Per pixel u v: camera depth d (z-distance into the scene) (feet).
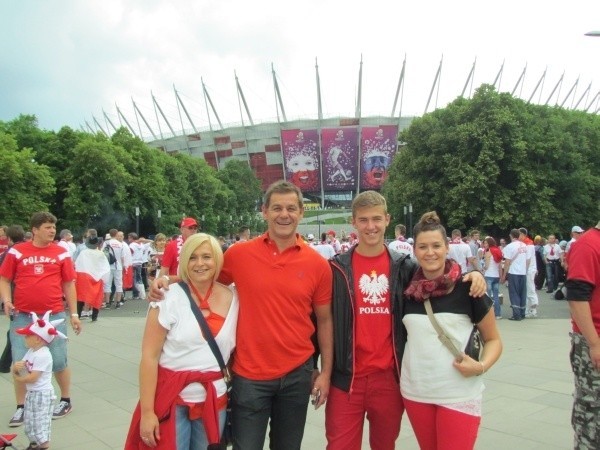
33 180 125.49
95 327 38.34
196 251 10.11
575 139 126.72
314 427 17.29
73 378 23.71
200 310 10.11
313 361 10.96
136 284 59.16
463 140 113.60
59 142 149.59
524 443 15.42
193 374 9.84
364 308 10.75
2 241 39.99
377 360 10.65
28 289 17.48
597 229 10.73
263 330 10.21
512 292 39.50
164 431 9.68
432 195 124.47
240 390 10.19
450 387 9.93
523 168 113.09
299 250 10.63
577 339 11.14
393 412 10.88
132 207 154.10
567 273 10.97
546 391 20.52
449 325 10.01
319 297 10.73
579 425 11.08
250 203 303.07
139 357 28.14
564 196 121.39
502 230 115.24
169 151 347.97
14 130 151.33
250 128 332.19
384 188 155.22
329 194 353.72
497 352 10.16
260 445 10.29
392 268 10.81
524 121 117.08
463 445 9.77
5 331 36.14
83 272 31.91
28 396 15.06
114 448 15.48
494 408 18.54
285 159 320.09
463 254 39.40
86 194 141.28
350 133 310.45
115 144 164.04
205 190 231.71
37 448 15.10
